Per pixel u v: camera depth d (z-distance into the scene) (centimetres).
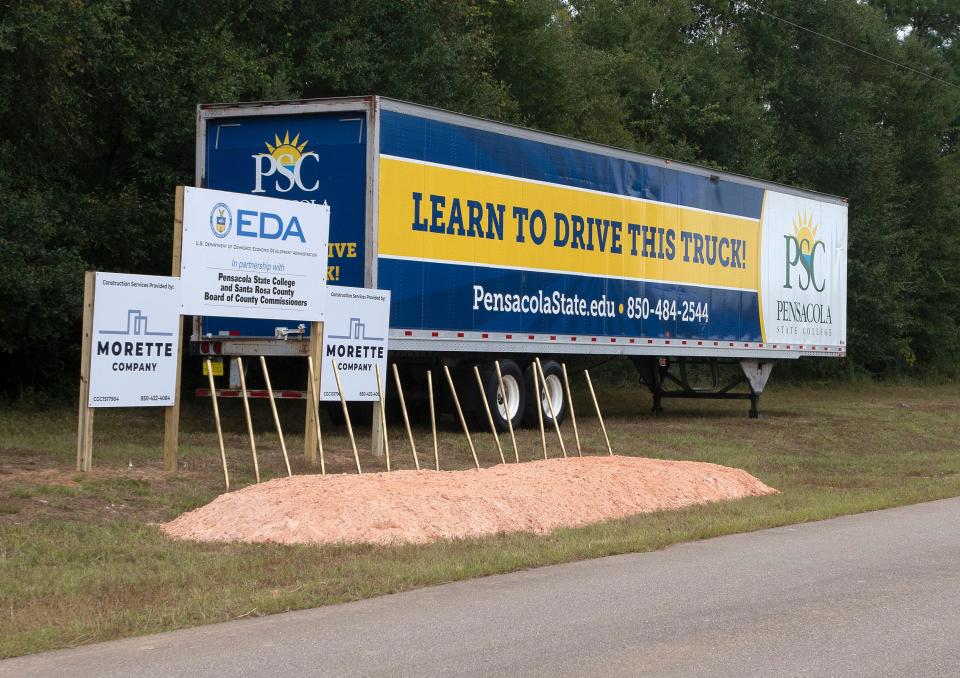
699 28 4947
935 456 1961
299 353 1573
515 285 1842
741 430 2216
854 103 4628
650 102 4159
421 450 1603
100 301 1177
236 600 741
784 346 2523
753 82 4403
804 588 812
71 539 927
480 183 1775
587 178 1994
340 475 1145
